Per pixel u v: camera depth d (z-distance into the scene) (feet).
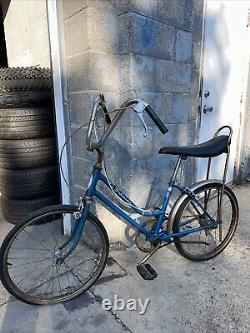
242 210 8.54
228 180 10.47
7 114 6.77
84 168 6.06
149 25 5.46
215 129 8.95
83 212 4.75
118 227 6.25
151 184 6.42
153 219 5.60
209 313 4.66
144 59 5.54
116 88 5.71
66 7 5.51
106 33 5.32
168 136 6.58
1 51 12.82
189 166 7.82
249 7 9.07
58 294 5.05
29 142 7.00
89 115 5.54
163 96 6.18
